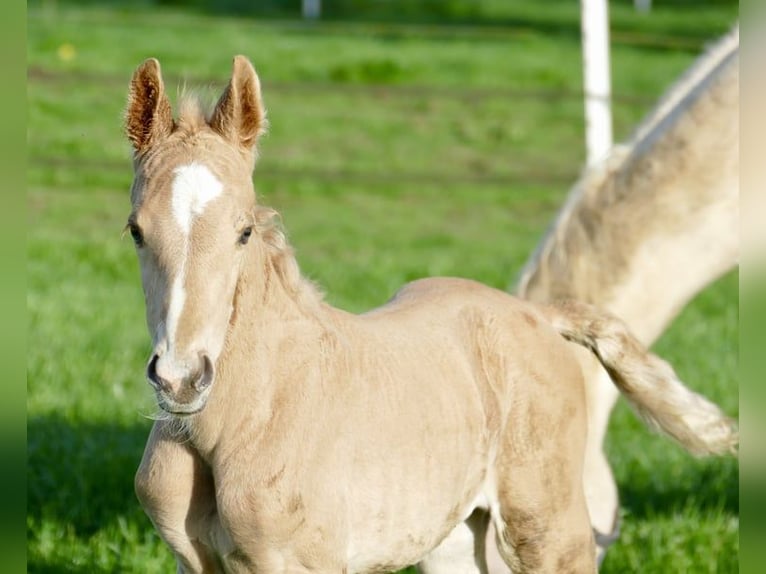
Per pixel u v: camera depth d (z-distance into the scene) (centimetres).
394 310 814
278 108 3369
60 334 1670
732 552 1112
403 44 4147
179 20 4272
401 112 3434
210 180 646
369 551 730
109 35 3862
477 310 830
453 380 782
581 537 834
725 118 965
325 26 4319
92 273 2083
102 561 1036
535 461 814
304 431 694
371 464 720
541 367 829
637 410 887
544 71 3838
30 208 2498
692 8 5222
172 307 627
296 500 684
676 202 979
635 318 1003
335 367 723
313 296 736
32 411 1341
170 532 717
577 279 1000
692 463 1344
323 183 2880
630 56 4106
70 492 1159
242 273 683
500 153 3167
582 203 1009
